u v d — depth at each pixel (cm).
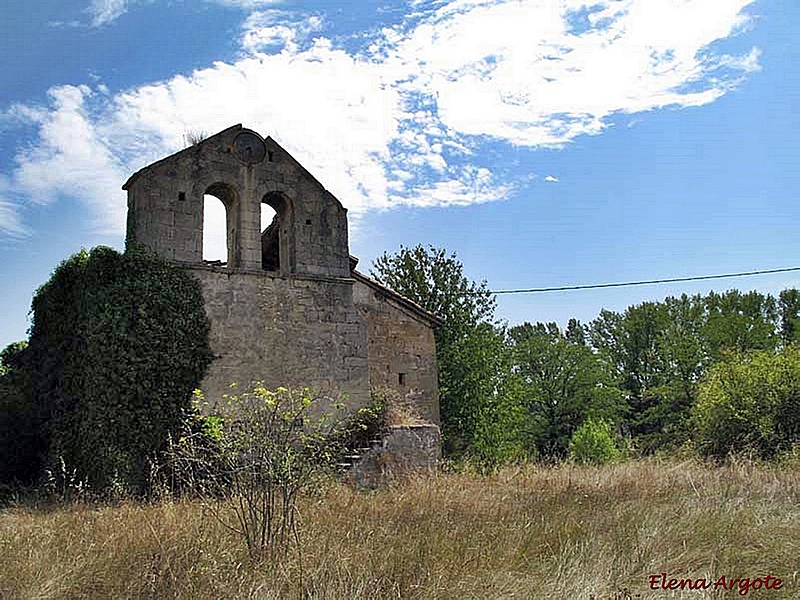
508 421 3319
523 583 761
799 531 938
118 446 1638
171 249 1839
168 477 1575
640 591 737
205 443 1395
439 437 1967
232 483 1043
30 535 955
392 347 2266
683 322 5894
